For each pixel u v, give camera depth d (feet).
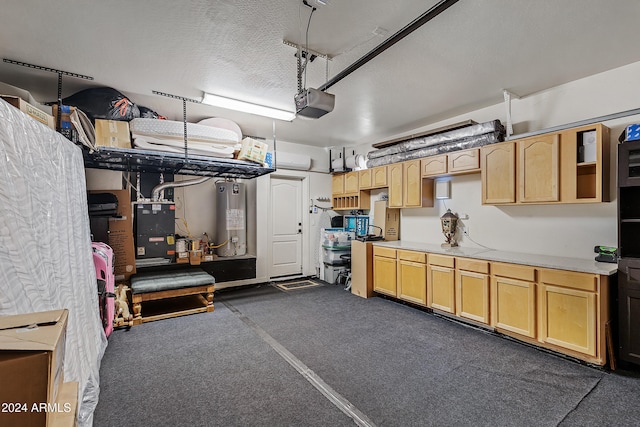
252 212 17.99
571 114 10.07
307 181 19.75
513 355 8.85
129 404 6.54
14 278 4.28
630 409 6.36
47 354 2.56
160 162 11.43
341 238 18.24
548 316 8.84
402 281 13.60
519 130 11.40
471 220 12.97
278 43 7.73
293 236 19.54
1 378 2.44
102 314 9.68
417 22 6.37
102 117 10.11
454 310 11.46
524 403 6.59
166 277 12.67
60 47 7.82
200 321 11.66
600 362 7.86
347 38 7.52
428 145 13.64
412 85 10.32
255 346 9.44
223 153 11.86
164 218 14.20
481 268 10.54
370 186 17.04
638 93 8.77
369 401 6.68
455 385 7.30
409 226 15.99
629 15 6.58
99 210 12.07
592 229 9.63
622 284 7.94
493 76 9.65
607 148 9.08
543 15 6.61
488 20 6.78
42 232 5.30
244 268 16.42
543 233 10.77
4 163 4.36
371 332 10.60
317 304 13.94
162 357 8.69
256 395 6.89
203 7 6.33
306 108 8.10
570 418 6.09
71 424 2.76
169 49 7.98
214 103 11.57
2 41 7.52
